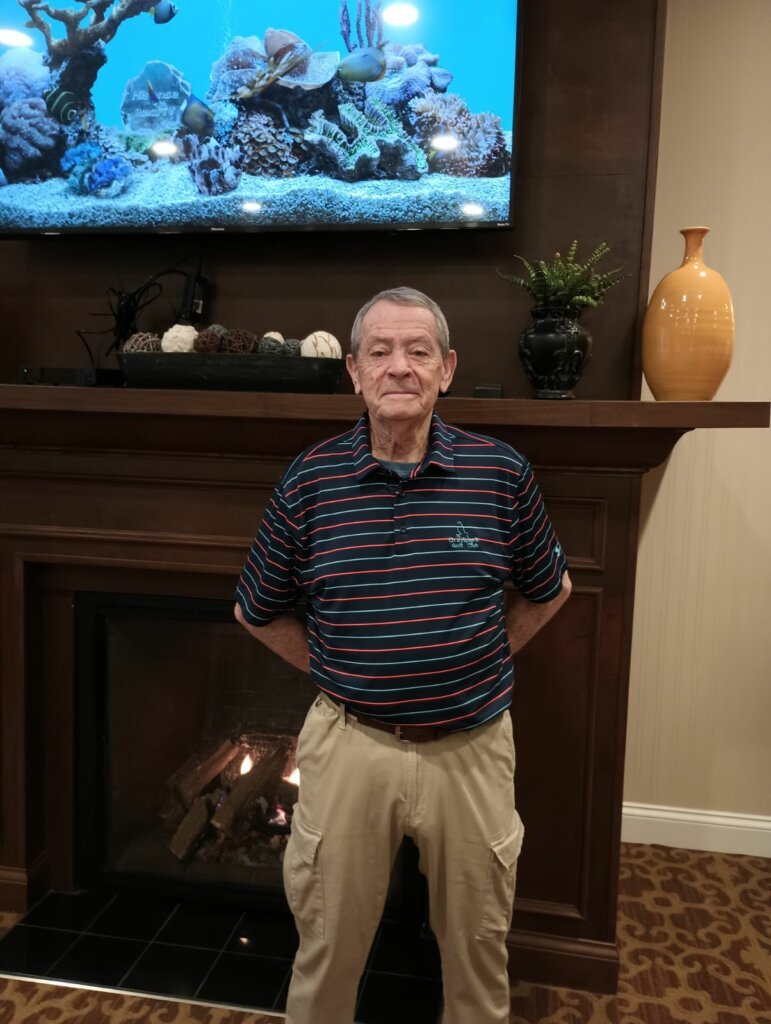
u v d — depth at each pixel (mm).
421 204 1761
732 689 2240
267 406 1590
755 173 2041
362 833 1331
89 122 1875
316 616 1339
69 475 1832
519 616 1484
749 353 2096
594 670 1710
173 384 1679
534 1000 1733
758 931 1950
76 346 2037
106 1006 1686
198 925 1947
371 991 1737
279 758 2051
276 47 1787
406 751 1298
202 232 1851
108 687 2008
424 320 1256
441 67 1728
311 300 1931
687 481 2188
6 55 1891
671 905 2045
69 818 2035
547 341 1582
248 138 1815
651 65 1739
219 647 2004
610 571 1677
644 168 1761
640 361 1782
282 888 1981
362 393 1298
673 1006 1714
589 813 1742
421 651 1236
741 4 2000
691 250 1627
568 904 1790
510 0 1690
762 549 2182
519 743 1768
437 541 1247
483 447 1318
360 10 1744
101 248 2010
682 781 2295
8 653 1925
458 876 1336
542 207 1807
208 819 2041
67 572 1941
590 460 1635
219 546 1790
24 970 1781
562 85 1771
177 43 1826
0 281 2059
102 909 1997
